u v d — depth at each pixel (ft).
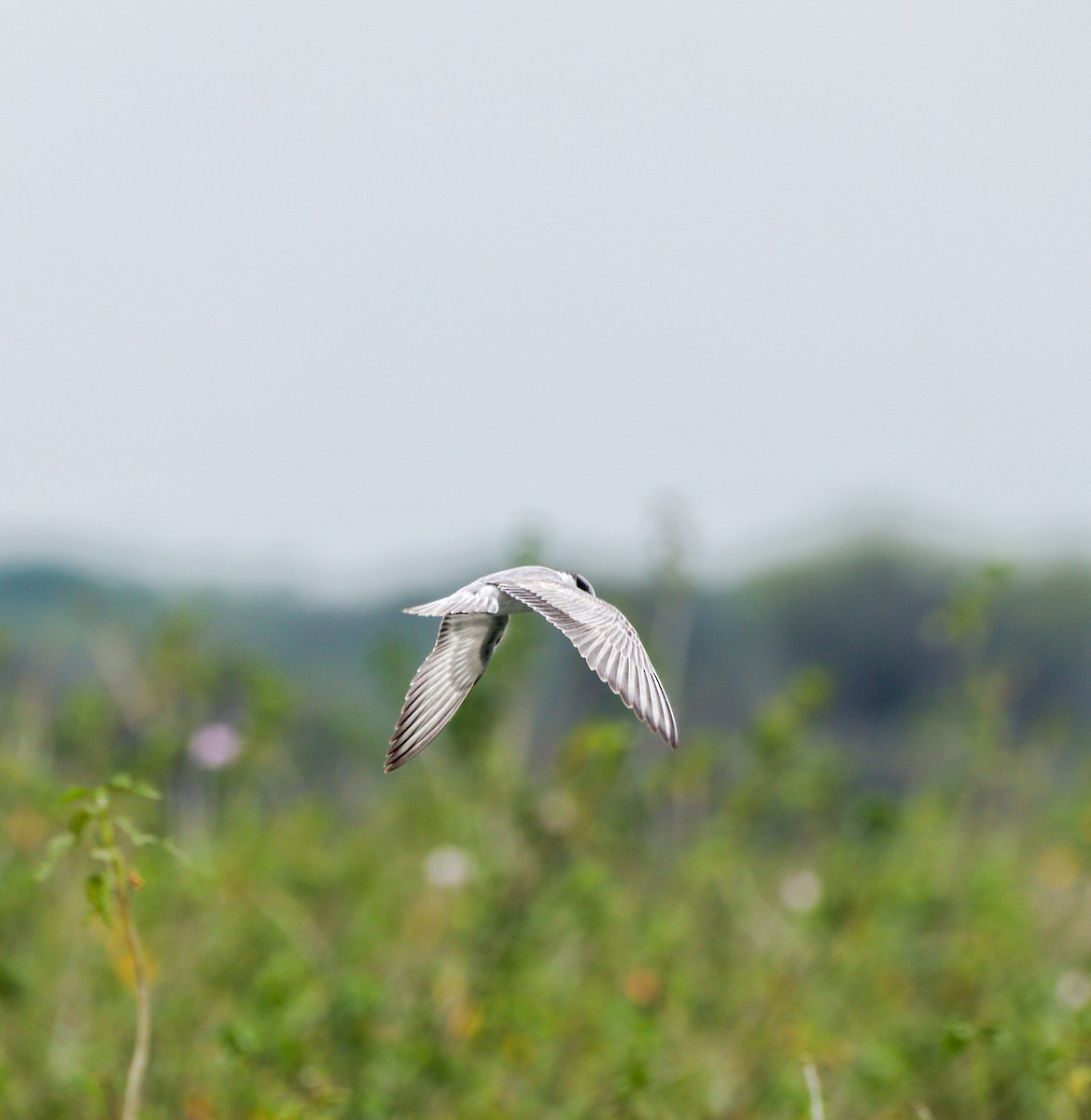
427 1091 40.11
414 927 51.65
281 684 58.54
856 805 56.39
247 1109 38.34
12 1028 42.22
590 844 53.11
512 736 55.98
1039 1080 40.42
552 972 49.03
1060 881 59.36
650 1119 39.29
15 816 52.95
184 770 57.36
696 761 57.26
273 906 50.14
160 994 44.60
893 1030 47.14
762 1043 45.47
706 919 55.57
